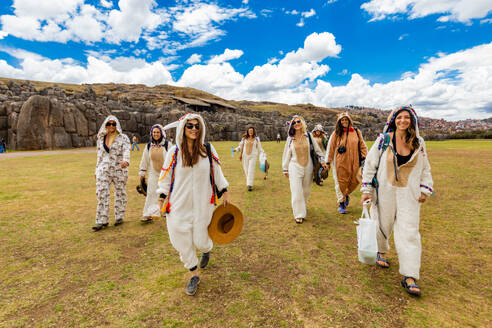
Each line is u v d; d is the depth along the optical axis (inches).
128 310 91.3
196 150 99.0
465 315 86.0
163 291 102.5
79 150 982.4
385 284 105.3
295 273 114.9
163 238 158.9
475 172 365.1
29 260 130.5
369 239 103.0
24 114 962.1
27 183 336.2
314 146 188.5
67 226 180.4
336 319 85.0
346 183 192.4
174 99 2977.4
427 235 152.8
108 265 124.9
